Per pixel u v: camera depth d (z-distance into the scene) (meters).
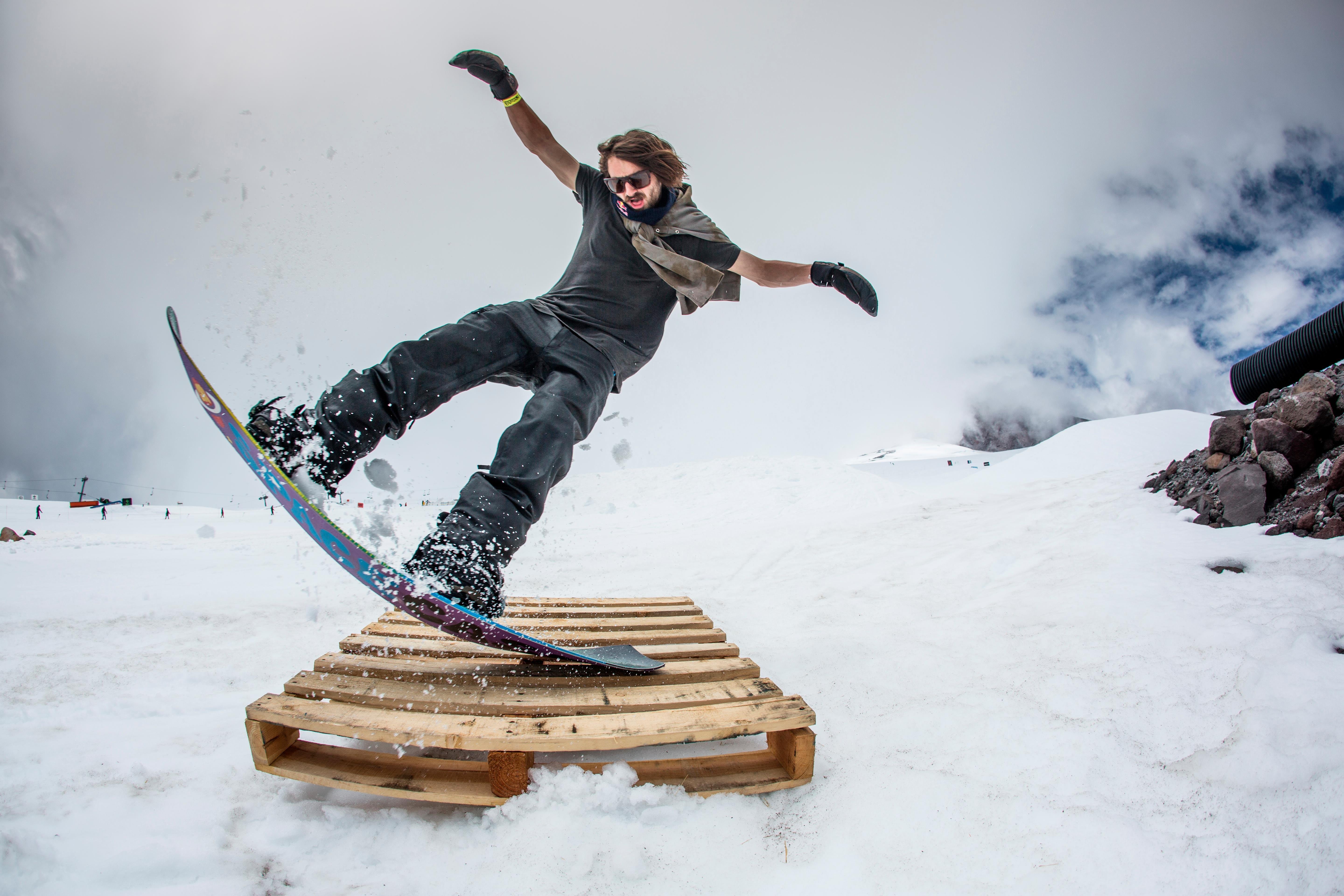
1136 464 6.20
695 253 1.72
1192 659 1.82
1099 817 1.20
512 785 1.21
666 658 1.74
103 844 1.12
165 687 2.05
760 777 1.33
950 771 1.40
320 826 1.19
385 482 1.47
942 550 3.72
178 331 1.13
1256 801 1.21
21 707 1.84
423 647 1.67
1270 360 3.78
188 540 9.55
